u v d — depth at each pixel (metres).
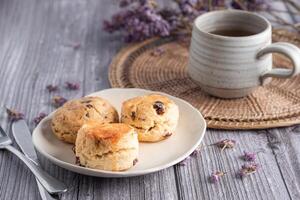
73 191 0.59
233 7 0.91
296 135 0.67
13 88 0.77
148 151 0.62
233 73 0.70
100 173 0.57
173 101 0.69
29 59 0.85
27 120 0.70
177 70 0.81
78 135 0.60
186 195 0.59
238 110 0.71
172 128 0.64
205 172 0.62
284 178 0.61
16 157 0.64
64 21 0.97
